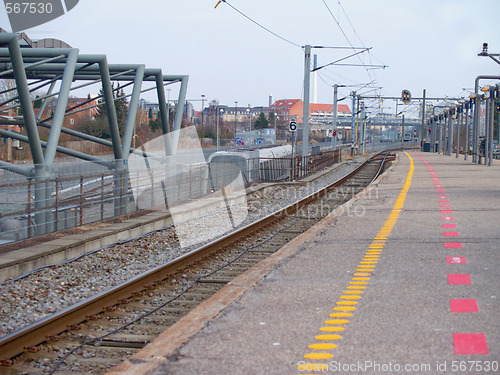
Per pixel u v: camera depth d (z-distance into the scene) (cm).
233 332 639
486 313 675
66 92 1855
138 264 1271
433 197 2144
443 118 8156
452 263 970
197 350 584
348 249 1148
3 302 941
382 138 15988
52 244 1312
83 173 2309
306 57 3941
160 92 2725
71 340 748
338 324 651
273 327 652
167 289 1051
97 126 6638
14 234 1373
